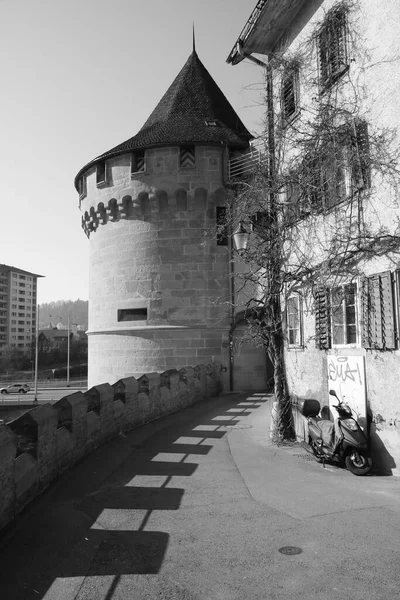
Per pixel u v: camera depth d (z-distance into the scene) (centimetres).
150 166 2398
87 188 2662
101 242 2619
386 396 870
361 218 948
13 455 668
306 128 1127
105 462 990
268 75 1291
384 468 873
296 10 1216
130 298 2453
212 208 2392
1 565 530
